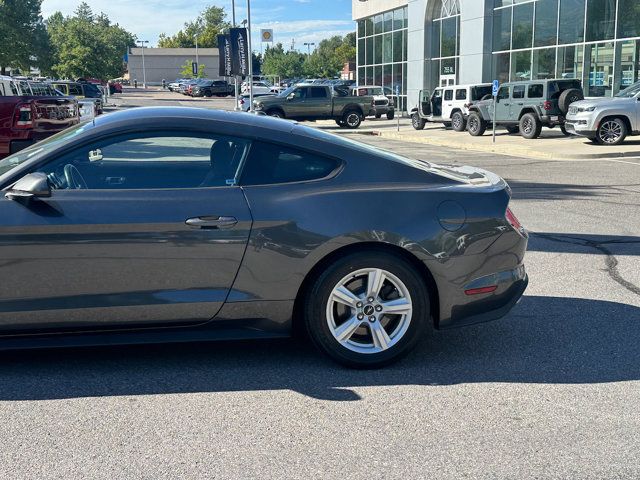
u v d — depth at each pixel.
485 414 3.54
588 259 6.85
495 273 4.12
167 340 3.95
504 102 23.06
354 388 3.87
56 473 2.97
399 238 3.91
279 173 4.02
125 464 3.05
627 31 22.09
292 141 4.07
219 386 3.90
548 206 9.97
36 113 10.96
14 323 3.82
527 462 3.07
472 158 17.42
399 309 4.04
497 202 4.12
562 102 21.14
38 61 50.53
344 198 3.94
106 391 3.83
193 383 3.94
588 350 4.45
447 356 4.36
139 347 4.50
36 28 49.72
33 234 3.72
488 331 4.81
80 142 3.93
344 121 31.75
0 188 3.83
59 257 3.76
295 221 3.88
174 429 3.38
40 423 3.45
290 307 3.97
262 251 3.88
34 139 10.93
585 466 3.03
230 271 3.89
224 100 60.97
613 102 18.55
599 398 3.73
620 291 5.77
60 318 3.83
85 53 68.50
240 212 3.86
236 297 3.92
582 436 3.30
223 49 28.81
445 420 3.48
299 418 3.50
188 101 58.44
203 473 2.97
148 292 3.86
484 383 3.94
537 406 3.63
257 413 3.56
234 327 4.02
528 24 27.06
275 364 4.22
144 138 3.97
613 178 12.95
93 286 3.82
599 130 18.64
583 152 17.06
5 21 47.34
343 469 3.01
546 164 15.68
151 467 3.03
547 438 3.29
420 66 34.84
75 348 4.48
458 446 3.21
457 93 26.45
